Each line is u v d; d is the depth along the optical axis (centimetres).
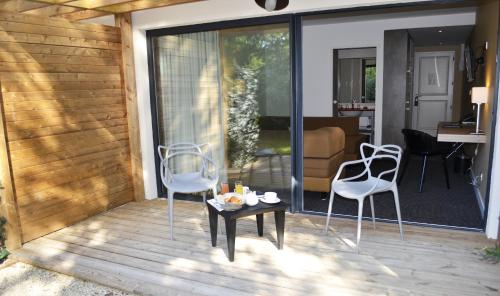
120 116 441
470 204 422
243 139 421
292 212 398
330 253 304
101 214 418
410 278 262
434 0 326
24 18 336
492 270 270
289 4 358
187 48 434
